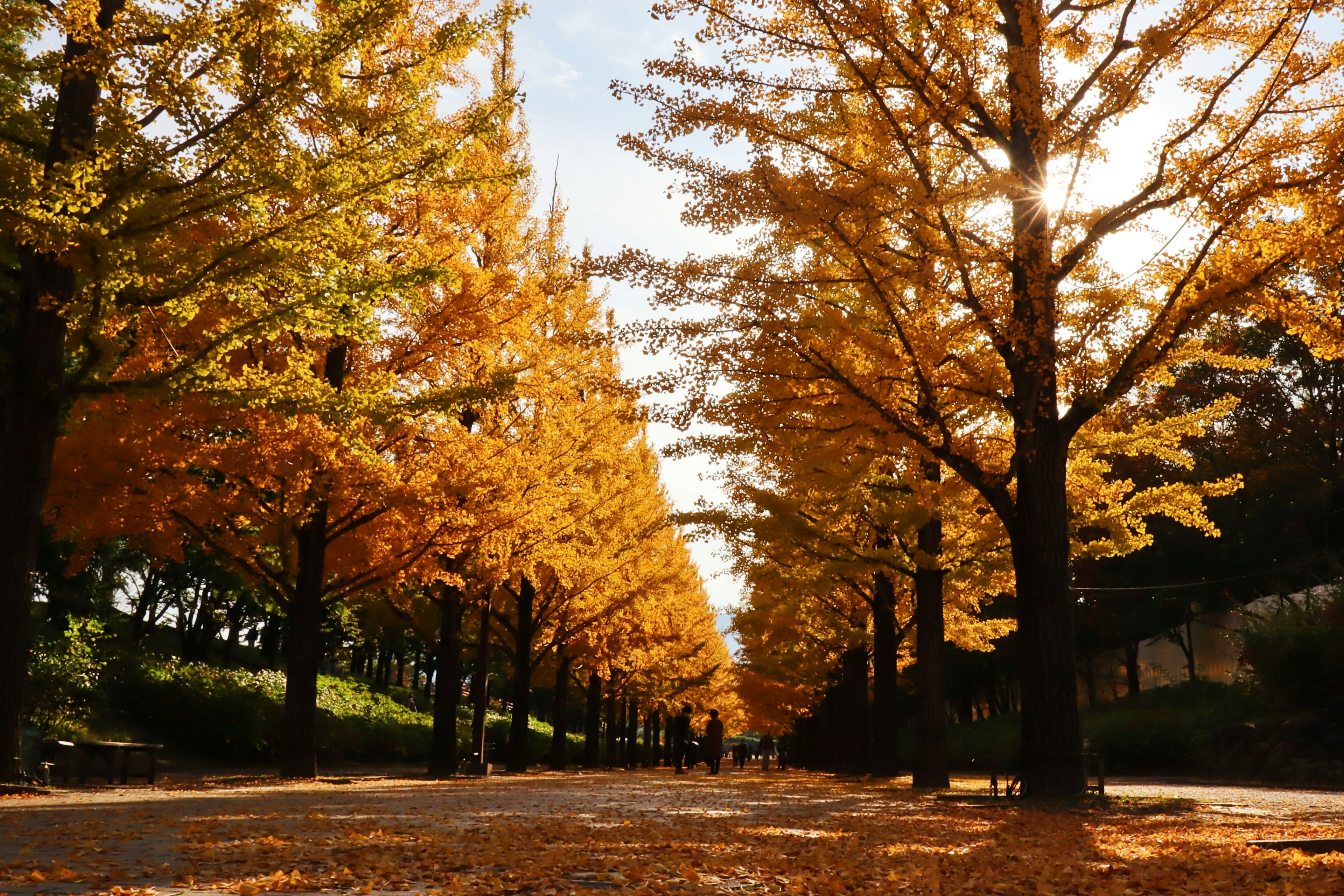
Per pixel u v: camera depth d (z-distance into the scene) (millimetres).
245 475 13328
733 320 10008
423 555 15094
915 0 9602
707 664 41094
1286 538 32031
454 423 15219
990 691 50250
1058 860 5523
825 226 9656
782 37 9625
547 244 19359
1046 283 9961
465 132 10742
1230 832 7469
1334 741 21625
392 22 9414
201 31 8484
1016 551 10555
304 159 9531
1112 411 11828
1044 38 10289
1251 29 9242
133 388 9602
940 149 11492
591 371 19219
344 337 13898
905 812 9328
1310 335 9156
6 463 9344
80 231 8305
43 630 20250
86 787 11312
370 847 5234
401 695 47875
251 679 24297
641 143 9617
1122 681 45000
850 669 25141
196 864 4531
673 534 33188
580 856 5094
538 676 31172
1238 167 9086
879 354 10188
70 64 8742
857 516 16234
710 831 6777
